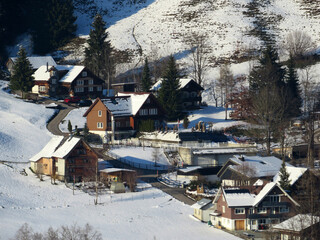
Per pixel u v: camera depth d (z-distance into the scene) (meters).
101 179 127.06
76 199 117.81
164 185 126.94
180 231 102.00
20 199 116.94
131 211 111.25
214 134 151.38
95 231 100.31
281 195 106.00
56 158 131.12
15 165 137.25
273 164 124.50
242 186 111.56
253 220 104.50
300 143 148.00
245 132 153.38
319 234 91.56
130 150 146.25
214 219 107.06
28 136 153.12
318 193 108.12
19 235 95.69
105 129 155.88
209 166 137.50
